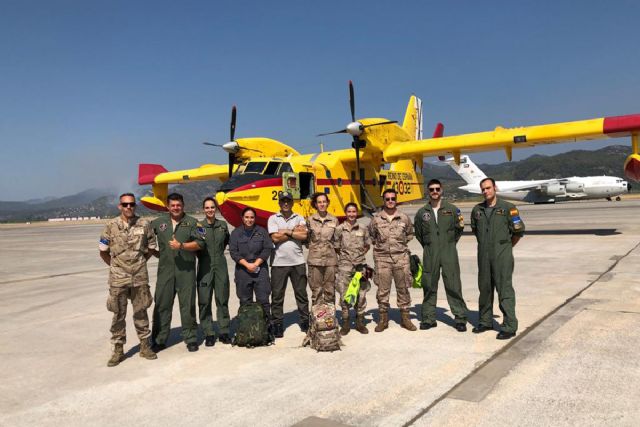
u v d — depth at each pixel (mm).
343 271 5762
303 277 5898
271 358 4848
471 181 47750
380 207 17938
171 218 5301
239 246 5598
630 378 3842
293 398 3754
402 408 3469
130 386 4156
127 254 4820
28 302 8211
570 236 16328
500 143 15023
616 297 6711
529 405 3420
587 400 3465
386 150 16203
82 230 42219
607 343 4723
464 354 4664
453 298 5609
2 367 4734
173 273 5238
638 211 30812
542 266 10008
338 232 5809
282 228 5766
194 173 21531
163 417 3486
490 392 3684
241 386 4070
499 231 5184
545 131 14297
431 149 15805
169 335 5879
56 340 5699
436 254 5629
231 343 5500
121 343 4836
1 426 3391
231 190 12367
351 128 14984
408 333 5590
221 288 5488
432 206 5730
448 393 3709
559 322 5555
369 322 6254
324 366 4508
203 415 3500
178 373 4480
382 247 5695
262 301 5660
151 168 23906
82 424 3406
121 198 4844
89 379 4355
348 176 16156
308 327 5617
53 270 12625
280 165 13555
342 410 3482
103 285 9805
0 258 16344
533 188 46625
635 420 3139
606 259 10586
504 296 5125
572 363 4219
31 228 55562
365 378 4133
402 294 5730
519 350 4672
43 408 3707
